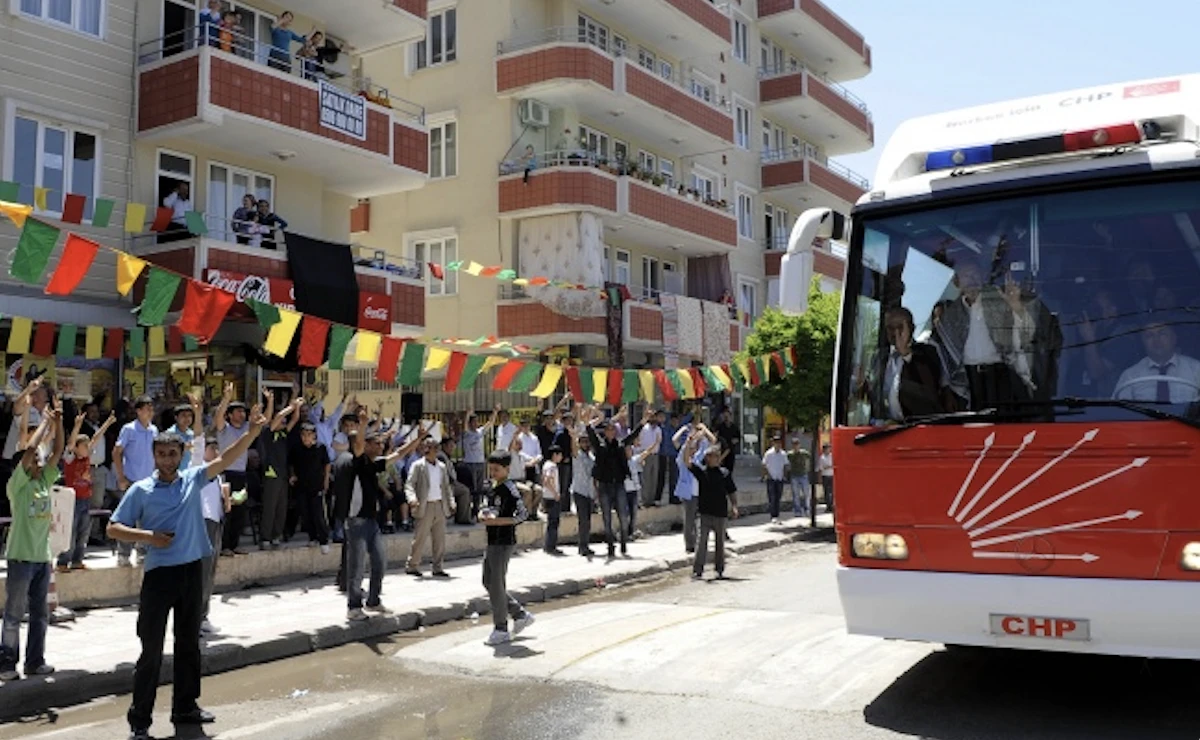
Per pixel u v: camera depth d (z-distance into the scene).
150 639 6.28
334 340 9.02
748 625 9.45
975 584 5.78
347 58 21.16
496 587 8.95
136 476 10.71
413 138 20.09
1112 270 5.86
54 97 15.52
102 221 10.52
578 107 26.67
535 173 24.64
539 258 24.86
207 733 6.35
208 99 15.94
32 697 7.21
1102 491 5.56
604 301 24.70
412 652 8.88
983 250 6.23
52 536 9.16
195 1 17.77
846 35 38.94
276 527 12.94
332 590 11.91
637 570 14.06
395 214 26.86
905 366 6.28
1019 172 6.23
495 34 25.77
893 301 6.44
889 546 6.11
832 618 9.79
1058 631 5.59
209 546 6.65
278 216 18.34
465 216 25.75
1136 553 5.45
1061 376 5.80
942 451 6.00
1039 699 6.61
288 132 17.17
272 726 6.47
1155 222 5.84
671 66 31.47
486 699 7.02
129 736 6.27
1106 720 6.11
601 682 7.38
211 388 17.00
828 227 7.20
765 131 36.47
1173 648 5.36
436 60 26.67
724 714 6.39
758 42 36.34
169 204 16.50
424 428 10.63
